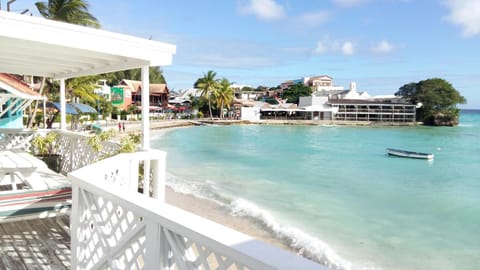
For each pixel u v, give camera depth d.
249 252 1.19
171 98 82.12
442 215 10.51
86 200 2.54
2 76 9.46
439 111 70.75
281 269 1.05
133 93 57.28
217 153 23.97
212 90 63.84
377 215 10.32
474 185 15.44
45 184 3.99
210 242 1.35
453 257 7.33
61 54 4.81
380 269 6.64
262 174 16.42
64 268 3.16
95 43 4.23
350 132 50.97
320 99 73.50
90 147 6.06
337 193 13.05
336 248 7.59
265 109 69.00
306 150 27.52
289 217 9.73
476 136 46.19
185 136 37.47
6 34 3.59
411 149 31.20
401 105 72.81
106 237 2.25
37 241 3.72
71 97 27.09
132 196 2.00
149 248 1.77
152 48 4.70
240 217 9.19
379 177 17.05
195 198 11.06
